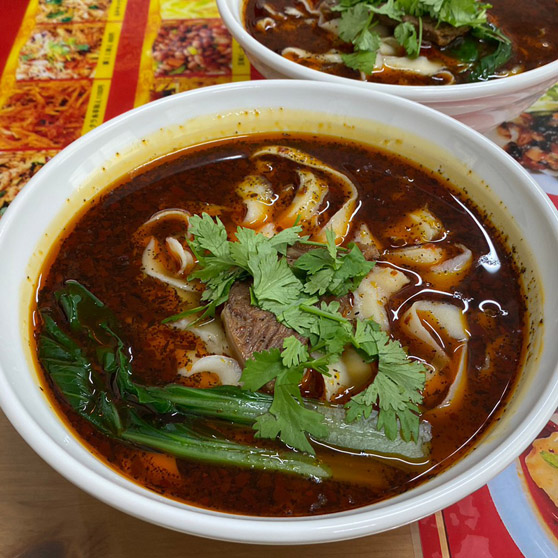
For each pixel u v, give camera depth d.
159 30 0.50
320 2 0.48
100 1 0.52
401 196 0.35
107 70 0.47
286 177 0.36
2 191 0.39
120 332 0.30
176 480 0.26
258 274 0.28
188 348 0.30
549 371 0.25
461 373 0.29
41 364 0.29
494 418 0.28
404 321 0.31
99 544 0.27
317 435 0.26
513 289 0.31
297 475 0.27
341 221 0.34
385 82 0.43
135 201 0.35
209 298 0.30
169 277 0.32
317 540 0.21
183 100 0.35
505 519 0.28
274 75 0.40
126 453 0.27
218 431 0.28
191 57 0.48
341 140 0.37
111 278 0.32
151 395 0.28
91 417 0.27
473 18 0.43
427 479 0.26
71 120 0.44
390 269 0.32
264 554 0.27
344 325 0.27
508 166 0.32
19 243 0.30
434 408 0.28
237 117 0.36
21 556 0.27
